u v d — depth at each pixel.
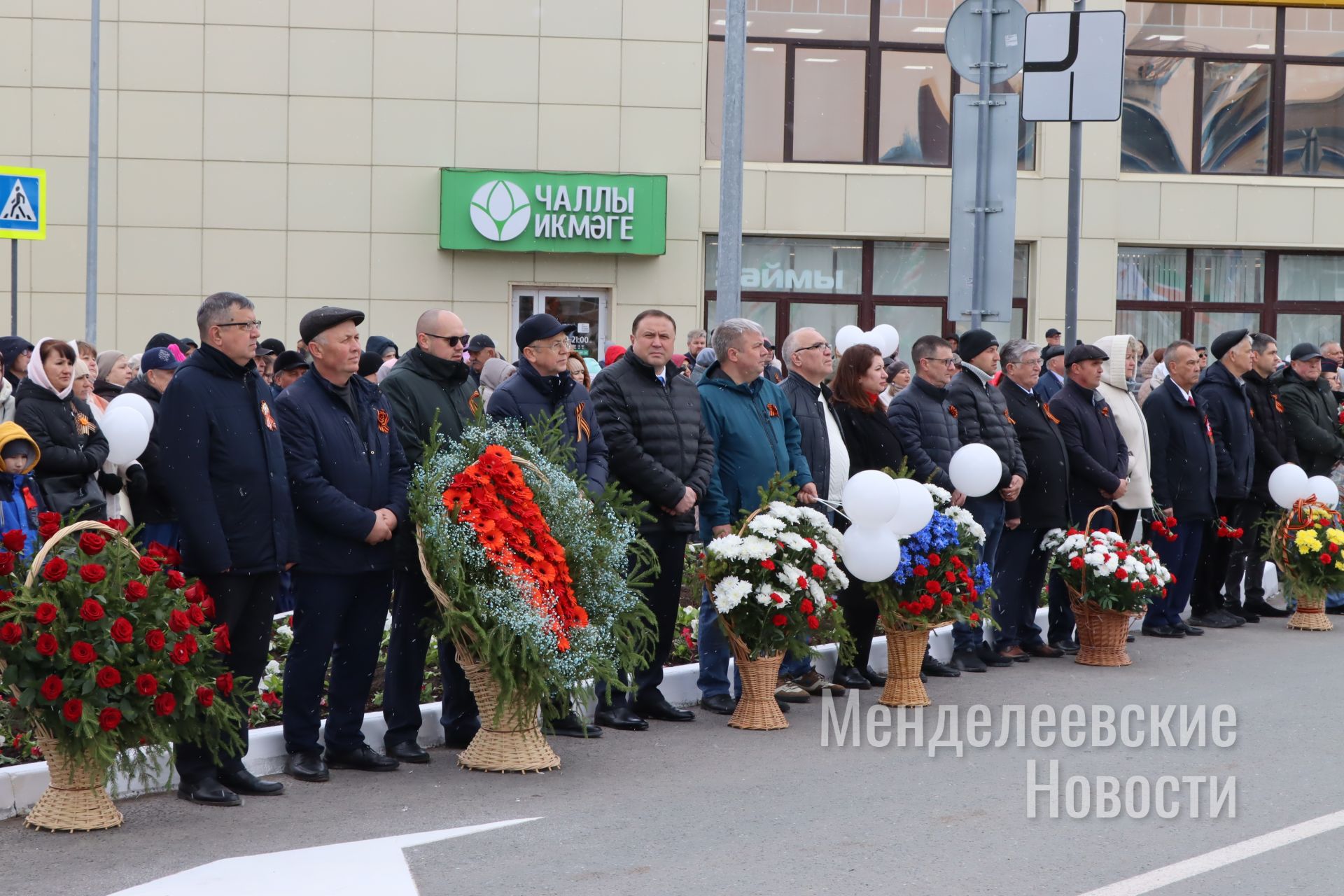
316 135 19.06
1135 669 9.74
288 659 6.67
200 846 5.50
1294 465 11.86
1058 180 20.58
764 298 20.41
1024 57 10.66
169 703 5.50
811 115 20.38
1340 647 10.74
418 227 19.25
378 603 6.80
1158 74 21.22
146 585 5.64
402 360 7.32
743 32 11.56
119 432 8.27
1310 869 5.21
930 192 20.36
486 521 6.67
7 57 18.55
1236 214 21.14
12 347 9.08
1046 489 10.09
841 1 20.34
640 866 5.25
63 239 18.77
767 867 5.24
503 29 19.27
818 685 8.84
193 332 19.00
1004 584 10.07
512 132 19.30
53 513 5.85
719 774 6.74
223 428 6.16
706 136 20.00
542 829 5.75
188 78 18.86
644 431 7.83
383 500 6.76
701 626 8.40
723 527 8.19
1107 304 20.86
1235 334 11.83
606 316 19.66
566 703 6.86
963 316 10.50
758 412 8.50
